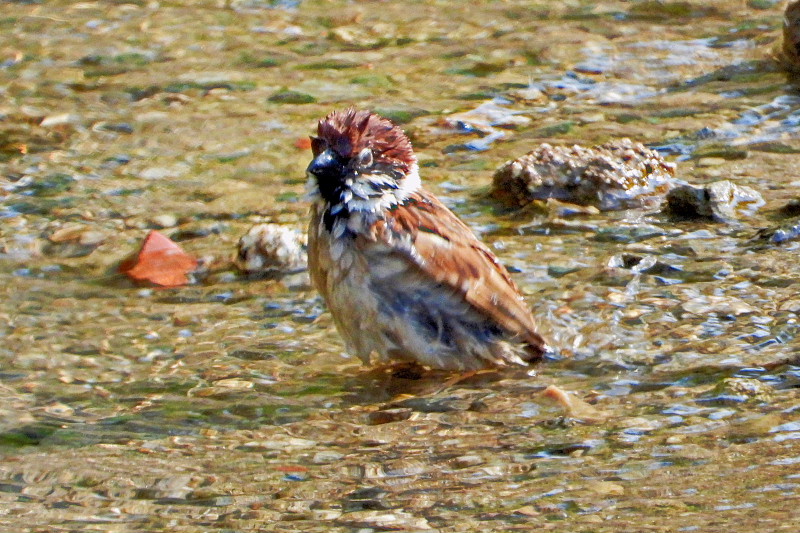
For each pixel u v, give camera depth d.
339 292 10.12
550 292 11.12
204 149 14.88
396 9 19.86
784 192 13.16
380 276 9.95
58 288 11.59
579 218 12.88
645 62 17.34
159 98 16.47
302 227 12.70
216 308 11.20
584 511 7.50
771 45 17.66
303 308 11.20
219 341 10.53
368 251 9.92
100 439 8.77
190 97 16.50
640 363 9.82
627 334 10.31
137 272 11.85
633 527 7.24
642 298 10.94
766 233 12.06
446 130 15.31
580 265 11.72
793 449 8.21
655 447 8.38
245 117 15.84
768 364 9.60
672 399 9.14
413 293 9.99
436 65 17.55
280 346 10.45
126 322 10.88
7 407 9.27
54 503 7.83
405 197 10.16
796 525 7.12
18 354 10.23
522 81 16.86
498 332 10.17
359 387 9.74
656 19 19.08
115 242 12.54
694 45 17.91
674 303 10.80
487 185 13.75
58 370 9.95
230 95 16.56
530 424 8.93
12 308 11.12
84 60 17.73
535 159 13.36
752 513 7.32
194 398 9.47
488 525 7.39
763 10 19.20
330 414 9.23
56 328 10.74
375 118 10.31
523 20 19.27
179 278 11.80
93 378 9.82
